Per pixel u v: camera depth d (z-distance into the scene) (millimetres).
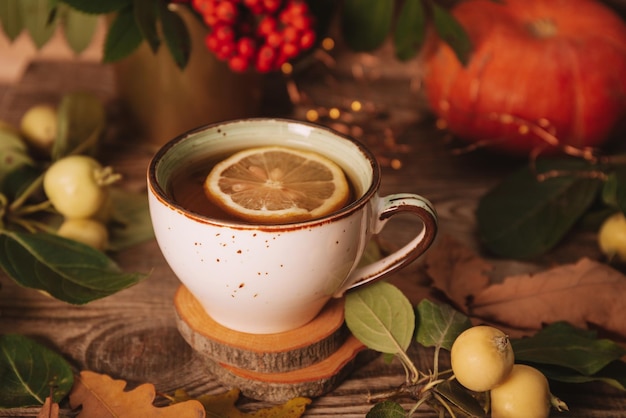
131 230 584
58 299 496
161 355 497
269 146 482
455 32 620
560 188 607
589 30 651
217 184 452
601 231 580
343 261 438
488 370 431
